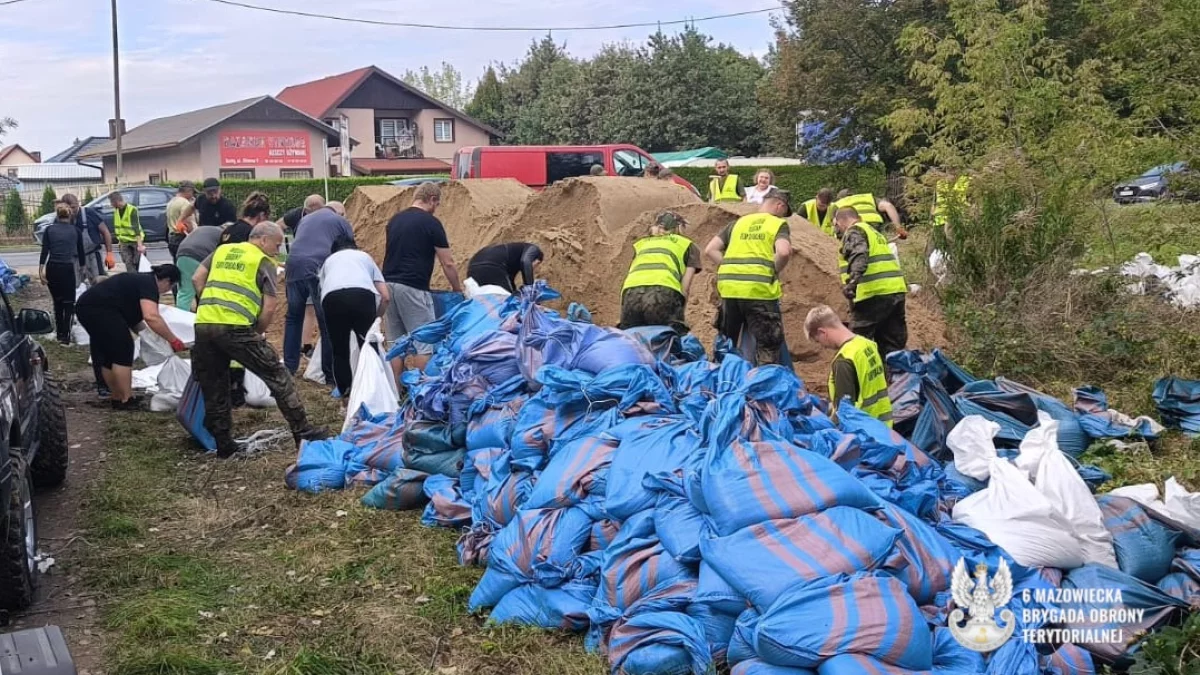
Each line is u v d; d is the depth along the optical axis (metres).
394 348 7.76
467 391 6.28
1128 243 12.14
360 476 6.64
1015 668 3.73
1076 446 6.61
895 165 30.84
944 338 9.47
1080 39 24.75
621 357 5.95
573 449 5.10
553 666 4.25
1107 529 4.52
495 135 55.12
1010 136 12.56
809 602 3.70
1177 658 3.79
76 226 12.88
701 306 9.59
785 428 4.86
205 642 4.65
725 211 9.80
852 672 3.51
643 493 4.59
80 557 5.68
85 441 8.12
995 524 4.40
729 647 3.87
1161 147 11.47
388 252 8.96
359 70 52.88
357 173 50.03
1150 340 8.94
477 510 5.60
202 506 6.51
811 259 9.23
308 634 4.70
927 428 5.70
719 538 4.10
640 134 46.78
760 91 33.12
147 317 8.92
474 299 7.73
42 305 16.25
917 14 28.70
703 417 4.79
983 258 10.57
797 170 33.41
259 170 44.41
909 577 3.98
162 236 27.58
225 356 7.42
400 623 4.73
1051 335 9.24
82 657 4.56
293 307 9.75
